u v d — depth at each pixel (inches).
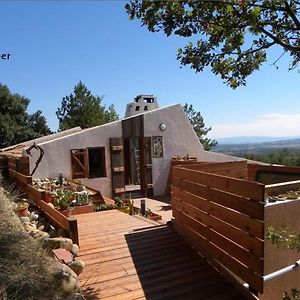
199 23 108.6
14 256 116.5
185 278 163.0
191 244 201.8
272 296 155.4
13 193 279.6
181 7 107.0
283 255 161.8
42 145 465.4
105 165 516.4
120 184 527.8
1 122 963.3
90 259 185.8
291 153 922.7
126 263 180.5
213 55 115.8
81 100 1072.8
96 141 509.7
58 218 215.3
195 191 196.4
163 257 188.2
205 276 164.7
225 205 161.3
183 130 586.6
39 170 461.4
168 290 151.6
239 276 149.9
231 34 107.3
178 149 581.3
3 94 1010.7
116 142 523.2
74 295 118.0
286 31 103.0
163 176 567.5
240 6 95.7
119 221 271.0
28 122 1082.7
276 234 123.4
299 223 166.4
